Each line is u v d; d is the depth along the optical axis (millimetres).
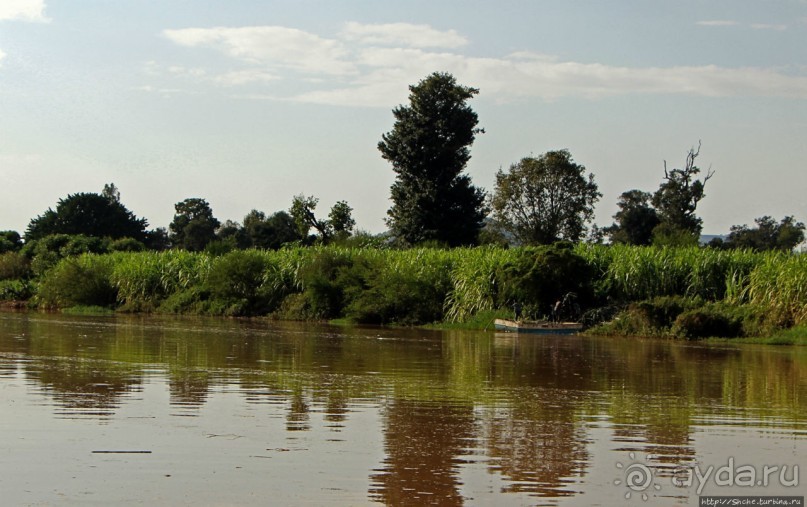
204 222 122125
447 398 19016
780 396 19984
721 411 17891
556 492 12055
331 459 13375
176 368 23328
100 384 19984
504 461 13492
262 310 52625
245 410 17047
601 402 18859
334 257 52844
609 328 38969
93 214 105938
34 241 77125
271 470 12719
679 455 14102
